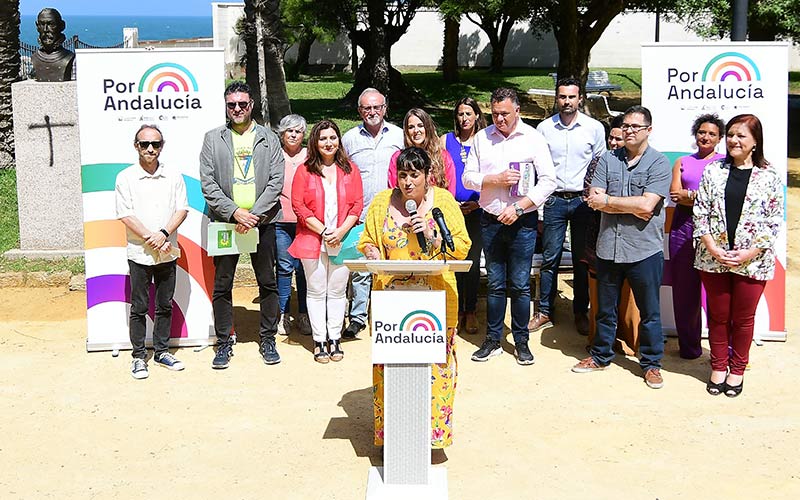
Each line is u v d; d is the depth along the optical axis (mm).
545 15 19344
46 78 9391
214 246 6789
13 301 8734
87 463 5371
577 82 7371
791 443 5574
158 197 6746
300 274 7824
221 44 32250
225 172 6852
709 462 5320
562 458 5387
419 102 21594
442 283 5090
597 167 6625
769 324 7566
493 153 6918
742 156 6133
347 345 7586
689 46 7316
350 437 5723
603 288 6719
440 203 5203
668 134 7414
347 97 21016
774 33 15219
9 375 6848
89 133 7219
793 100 25359
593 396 6387
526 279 6984
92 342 7371
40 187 9461
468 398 6359
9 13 12047
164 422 5961
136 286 6816
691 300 7023
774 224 6137
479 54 36844
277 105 13008
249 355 7316
